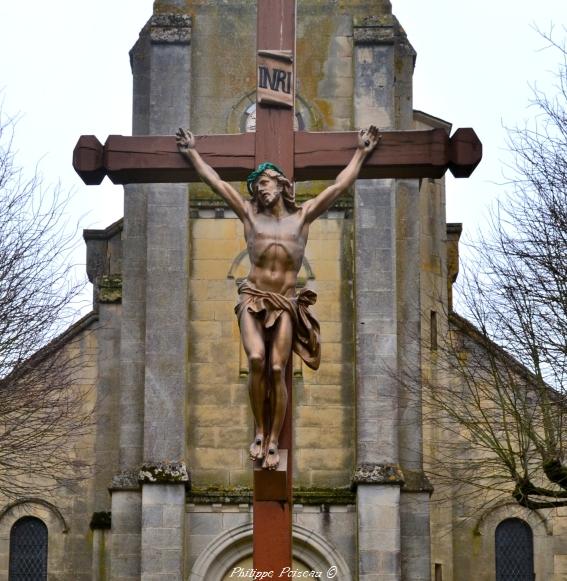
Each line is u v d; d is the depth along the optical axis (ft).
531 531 151.94
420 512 140.87
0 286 118.93
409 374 140.15
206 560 140.56
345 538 140.77
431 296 151.84
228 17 150.10
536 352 113.80
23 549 152.87
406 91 152.97
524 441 117.19
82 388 151.43
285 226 66.74
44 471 139.33
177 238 144.56
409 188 147.74
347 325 145.48
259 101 70.28
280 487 64.95
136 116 150.10
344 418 143.74
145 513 138.92
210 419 143.84
